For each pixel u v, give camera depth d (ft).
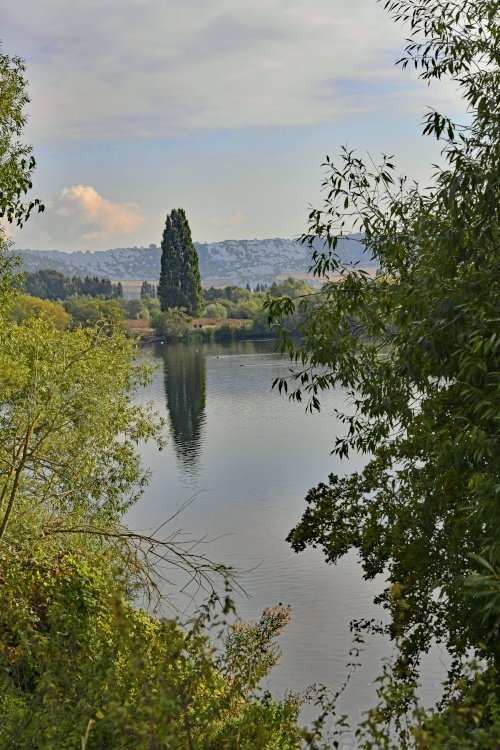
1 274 52.80
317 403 32.14
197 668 15.79
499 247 26.76
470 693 13.46
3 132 48.32
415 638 31.58
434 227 28.43
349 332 31.50
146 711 13.28
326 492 36.55
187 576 79.15
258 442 168.45
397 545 33.12
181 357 360.07
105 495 57.11
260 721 19.03
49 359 49.55
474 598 27.22
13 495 39.68
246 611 72.38
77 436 50.06
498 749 12.07
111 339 56.24
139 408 61.05
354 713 50.80
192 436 178.29
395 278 30.99
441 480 31.45
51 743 14.70
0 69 47.85
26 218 49.32
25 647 22.21
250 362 328.70
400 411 31.19
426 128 27.37
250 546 95.76
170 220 474.49
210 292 653.30
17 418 44.68
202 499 121.39
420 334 27.99
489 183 25.96
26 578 32.14
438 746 12.03
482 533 29.40
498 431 24.95
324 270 31.12
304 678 59.16
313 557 90.89
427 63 28.94
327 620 71.72
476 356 24.91
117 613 16.19
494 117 26.17
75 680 17.15
